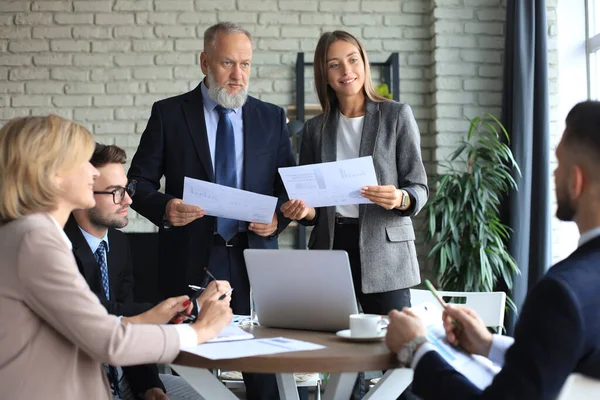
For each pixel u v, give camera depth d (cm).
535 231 414
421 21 474
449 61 458
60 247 153
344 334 175
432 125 466
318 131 285
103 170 219
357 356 150
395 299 269
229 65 261
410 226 276
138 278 390
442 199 414
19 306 151
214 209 239
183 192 243
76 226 219
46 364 152
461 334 165
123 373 216
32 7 468
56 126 160
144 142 272
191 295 257
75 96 468
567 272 125
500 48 459
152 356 154
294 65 470
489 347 158
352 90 273
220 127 267
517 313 407
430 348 145
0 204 157
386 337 154
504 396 122
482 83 458
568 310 120
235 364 149
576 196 132
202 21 469
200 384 174
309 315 190
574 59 446
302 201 247
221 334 178
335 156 279
